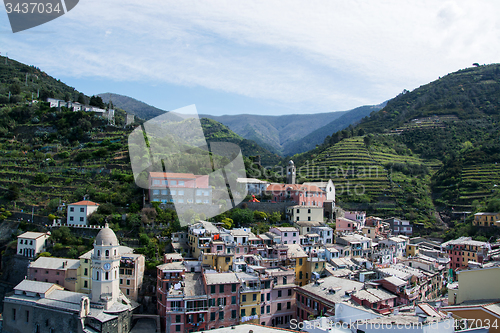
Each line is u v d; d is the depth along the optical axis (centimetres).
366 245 13825
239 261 11050
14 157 18475
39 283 10456
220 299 9294
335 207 18650
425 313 6444
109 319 9138
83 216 13450
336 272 11119
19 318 9925
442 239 17888
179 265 10638
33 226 13638
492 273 6894
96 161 17600
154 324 10012
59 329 9375
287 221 16038
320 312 8875
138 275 11106
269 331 5931
